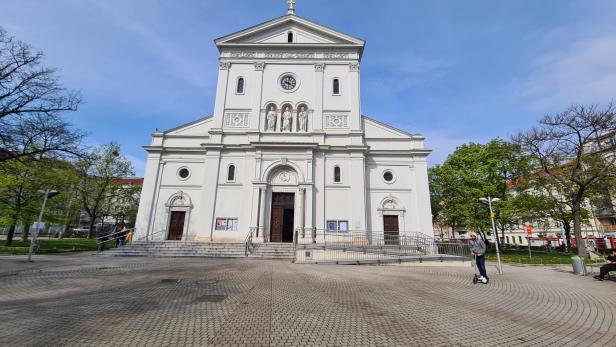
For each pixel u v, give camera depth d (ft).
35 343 15.84
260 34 99.86
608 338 18.16
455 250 64.80
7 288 30.14
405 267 54.39
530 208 98.68
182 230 84.17
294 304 24.73
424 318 21.42
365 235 81.15
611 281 40.52
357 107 92.58
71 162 73.20
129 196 143.23
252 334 17.53
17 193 84.38
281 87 94.89
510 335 18.38
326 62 96.78
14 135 59.00
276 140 89.30
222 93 93.56
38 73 59.36
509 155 100.27
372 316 21.62
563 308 25.18
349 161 87.35
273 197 86.74
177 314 21.40
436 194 121.39
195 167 88.12
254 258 66.80
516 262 71.36
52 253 70.38
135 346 15.58
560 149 80.23
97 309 22.58
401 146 90.99
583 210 101.65
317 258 61.57
